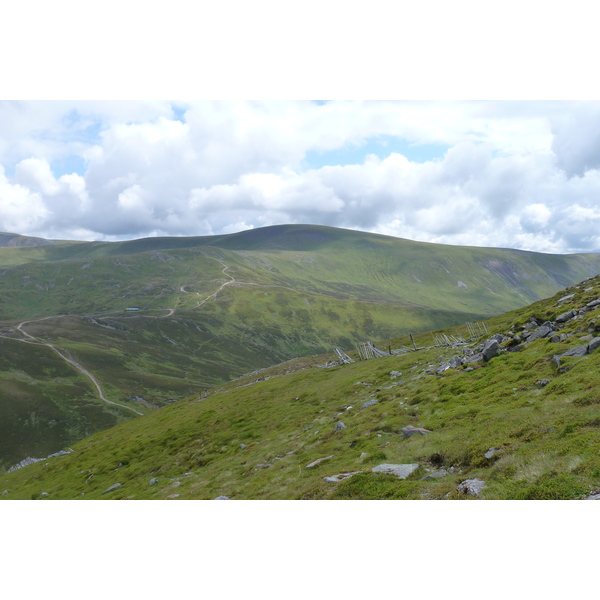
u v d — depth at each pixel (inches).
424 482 802.8
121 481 2133.4
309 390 2513.5
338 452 1242.0
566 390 993.5
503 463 736.3
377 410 1553.9
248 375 5014.8
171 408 4566.9
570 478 613.3
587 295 1800.0
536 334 1632.6
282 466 1309.1
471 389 1362.0
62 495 2288.4
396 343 4288.9
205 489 1358.3
